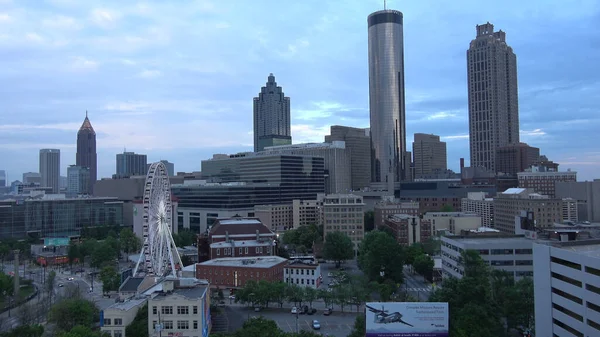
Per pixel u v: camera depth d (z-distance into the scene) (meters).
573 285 94.00
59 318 128.38
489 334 97.62
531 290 122.81
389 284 167.38
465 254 140.25
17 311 164.12
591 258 88.44
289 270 193.00
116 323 115.06
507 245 164.75
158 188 191.12
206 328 124.44
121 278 187.38
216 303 167.62
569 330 95.50
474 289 112.94
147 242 173.75
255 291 159.12
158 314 115.38
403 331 98.44
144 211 174.50
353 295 153.75
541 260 104.81
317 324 135.38
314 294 158.12
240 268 191.75
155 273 178.75
